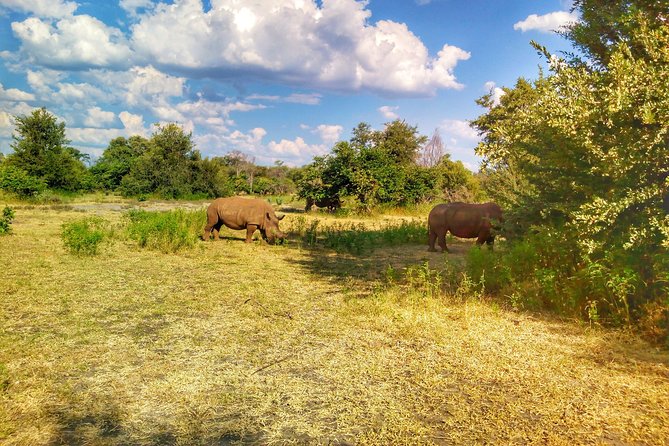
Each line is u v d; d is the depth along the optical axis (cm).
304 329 600
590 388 434
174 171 4272
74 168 3675
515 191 861
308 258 1171
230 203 1405
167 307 688
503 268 746
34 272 881
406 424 372
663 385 437
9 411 383
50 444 340
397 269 1019
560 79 616
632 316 598
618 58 557
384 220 2412
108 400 407
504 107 2695
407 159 4344
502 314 659
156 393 422
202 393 423
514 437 354
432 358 505
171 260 1068
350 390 430
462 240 1558
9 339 541
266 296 764
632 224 598
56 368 469
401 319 632
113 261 1030
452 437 354
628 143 563
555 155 666
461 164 4219
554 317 644
